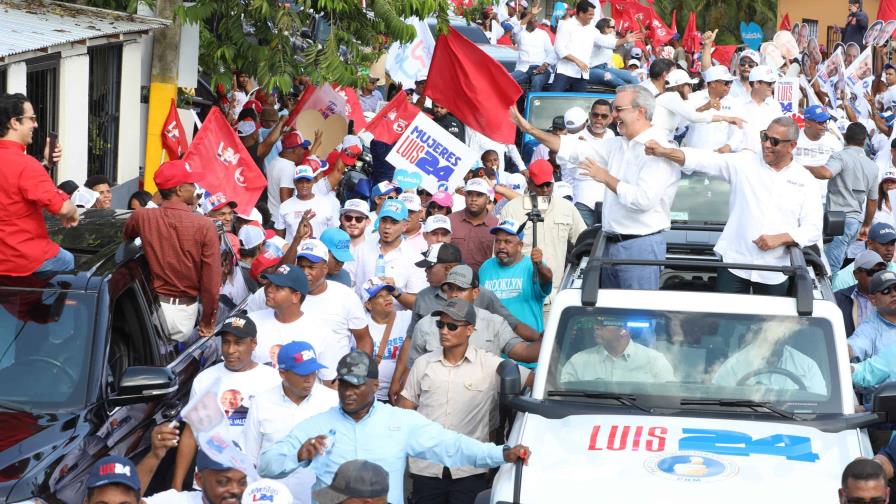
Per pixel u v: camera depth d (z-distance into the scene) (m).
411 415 7.69
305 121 20.48
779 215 9.70
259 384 8.61
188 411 6.38
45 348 8.02
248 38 18.30
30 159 8.45
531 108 21.72
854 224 15.97
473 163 15.34
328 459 7.57
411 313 10.99
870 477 6.81
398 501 7.57
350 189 19.81
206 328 9.97
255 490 5.71
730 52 35.31
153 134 17.11
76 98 14.40
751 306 8.67
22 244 8.43
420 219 13.12
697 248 11.22
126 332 8.58
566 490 7.39
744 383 8.39
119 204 16.34
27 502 6.67
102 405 7.82
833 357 8.41
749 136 16.12
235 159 13.99
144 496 7.63
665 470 7.52
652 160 9.85
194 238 9.55
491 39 30.17
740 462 7.60
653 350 8.57
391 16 17.30
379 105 23.89
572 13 23.89
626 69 27.34
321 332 9.77
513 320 10.51
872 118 24.25
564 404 8.37
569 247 12.94
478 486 9.05
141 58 16.84
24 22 13.90
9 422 7.46
